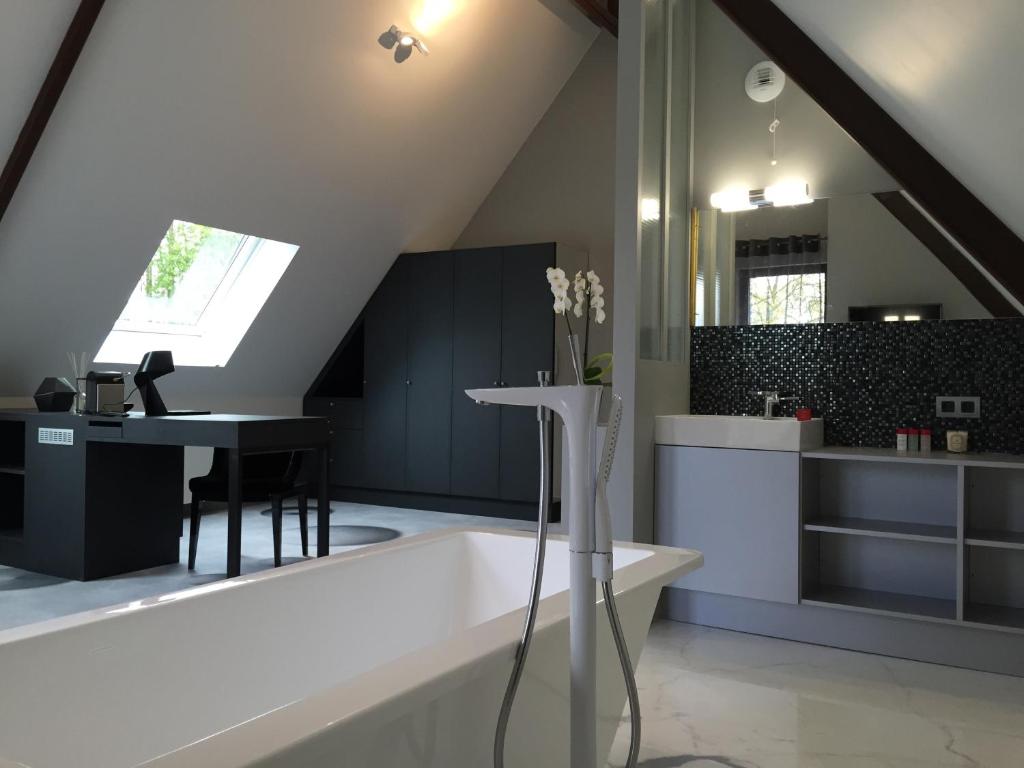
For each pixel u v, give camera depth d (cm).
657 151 384
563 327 623
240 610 173
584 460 149
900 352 377
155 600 158
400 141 578
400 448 670
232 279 609
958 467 318
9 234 441
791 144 406
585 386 147
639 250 352
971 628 313
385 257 661
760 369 407
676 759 230
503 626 149
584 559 149
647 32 367
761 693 283
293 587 187
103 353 566
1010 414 354
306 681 189
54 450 431
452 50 545
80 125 422
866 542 367
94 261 491
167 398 609
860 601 337
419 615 227
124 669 147
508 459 623
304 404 722
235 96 466
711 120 425
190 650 161
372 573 211
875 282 384
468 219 706
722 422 358
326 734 102
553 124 670
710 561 358
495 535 239
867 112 373
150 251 513
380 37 487
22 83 389
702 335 421
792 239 403
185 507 615
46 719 133
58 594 392
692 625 365
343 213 593
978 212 358
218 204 518
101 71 408
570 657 157
